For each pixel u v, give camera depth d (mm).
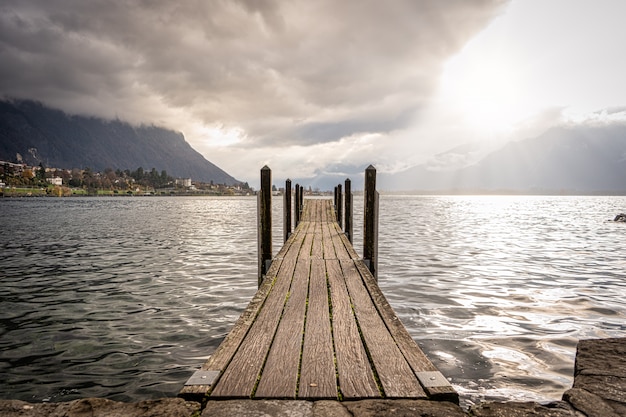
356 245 20375
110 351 6527
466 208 81562
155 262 15688
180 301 9672
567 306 8883
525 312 8406
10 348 6684
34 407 2854
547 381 5223
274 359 3752
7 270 14078
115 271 13758
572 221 40844
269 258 9000
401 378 3348
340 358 3789
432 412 2799
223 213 61562
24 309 9039
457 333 7062
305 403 2953
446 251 18219
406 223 37594
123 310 8914
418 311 8445
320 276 7195
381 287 10781
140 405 2900
